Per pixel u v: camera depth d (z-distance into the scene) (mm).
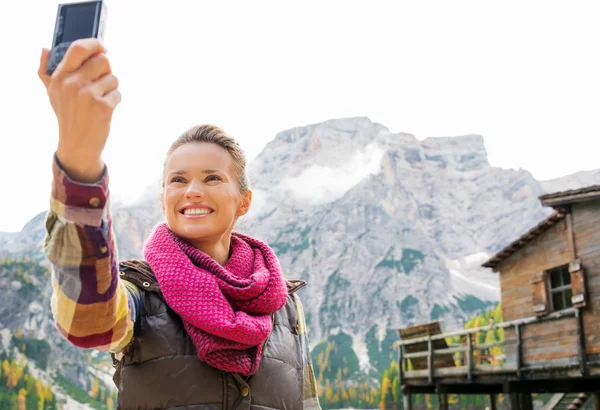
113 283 1169
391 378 96062
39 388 101312
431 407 83438
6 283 126438
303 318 2021
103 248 1113
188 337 1548
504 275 16609
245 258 1826
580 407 15750
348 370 171250
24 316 124750
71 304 1146
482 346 14719
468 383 15008
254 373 1606
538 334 14891
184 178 1727
